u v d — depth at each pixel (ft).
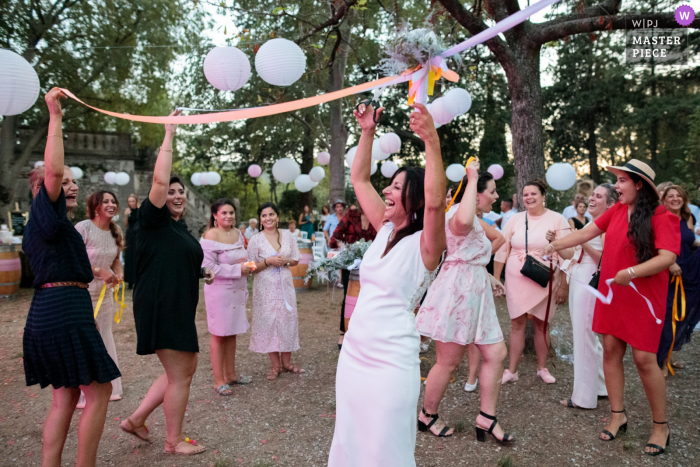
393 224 6.70
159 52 52.90
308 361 16.57
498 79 70.54
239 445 10.49
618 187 10.34
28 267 33.58
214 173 46.01
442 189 5.66
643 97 70.08
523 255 13.65
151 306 9.36
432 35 5.54
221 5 19.40
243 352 17.81
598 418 11.68
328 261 15.92
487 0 16.74
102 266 12.01
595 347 12.17
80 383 7.82
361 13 30.45
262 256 14.64
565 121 71.67
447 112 14.62
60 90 7.65
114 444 10.52
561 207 57.62
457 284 10.50
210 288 13.46
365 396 5.83
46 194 7.93
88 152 60.29
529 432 11.00
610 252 10.52
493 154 72.38
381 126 72.54
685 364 16.15
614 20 15.17
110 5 50.14
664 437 10.07
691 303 14.70
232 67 11.48
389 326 5.90
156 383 10.38
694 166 67.97
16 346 18.67
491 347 10.57
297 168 32.73
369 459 5.74
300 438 10.80
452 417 11.93
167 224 9.72
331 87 44.32
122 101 56.44
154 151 64.23
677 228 9.71
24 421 11.82
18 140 55.67
